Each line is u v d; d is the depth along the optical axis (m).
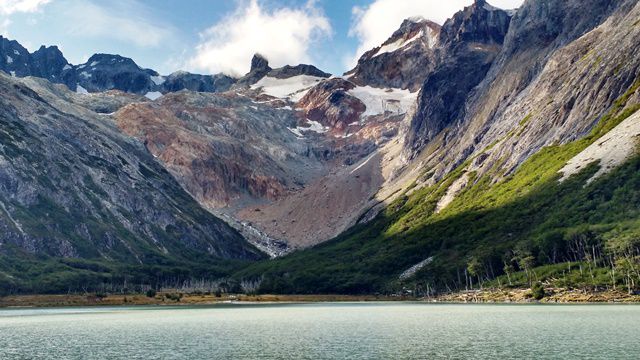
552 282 199.75
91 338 124.31
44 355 99.88
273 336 122.38
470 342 104.00
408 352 95.38
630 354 86.38
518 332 113.69
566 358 84.44
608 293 176.75
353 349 100.69
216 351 101.81
